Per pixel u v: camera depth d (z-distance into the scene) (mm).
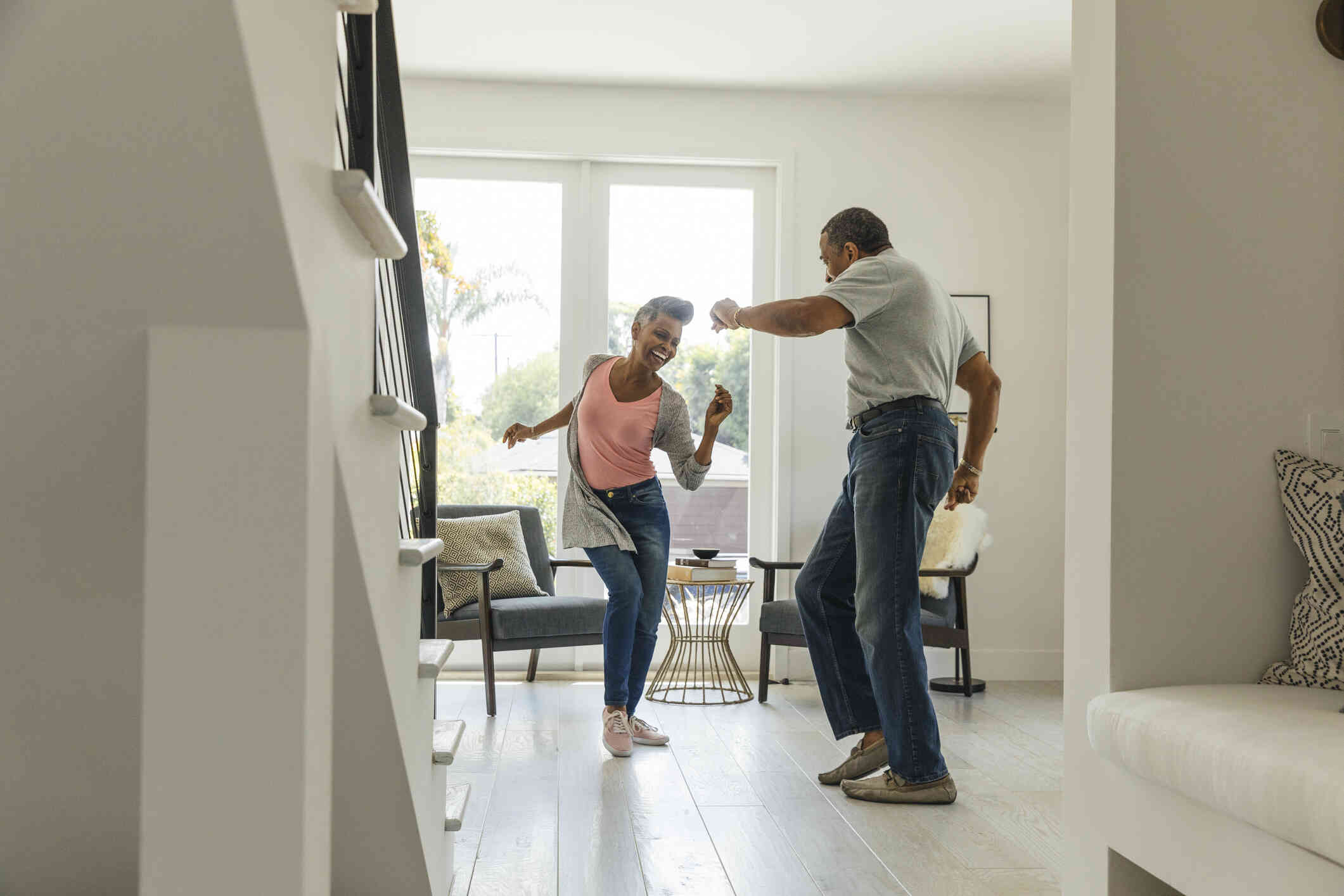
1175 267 1797
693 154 4781
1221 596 1793
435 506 2199
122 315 942
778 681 4668
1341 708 1521
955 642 4191
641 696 3363
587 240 4812
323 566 1005
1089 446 1835
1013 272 4867
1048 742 3430
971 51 4352
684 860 2148
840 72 4582
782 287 4797
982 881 2033
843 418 4797
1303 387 1831
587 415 3193
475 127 4715
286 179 885
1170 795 1573
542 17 4070
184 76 795
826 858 2166
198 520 947
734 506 4887
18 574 1188
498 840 2275
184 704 947
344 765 1442
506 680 4535
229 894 947
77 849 1532
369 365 1215
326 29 1015
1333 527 1717
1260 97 1834
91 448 1075
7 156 830
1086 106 1866
